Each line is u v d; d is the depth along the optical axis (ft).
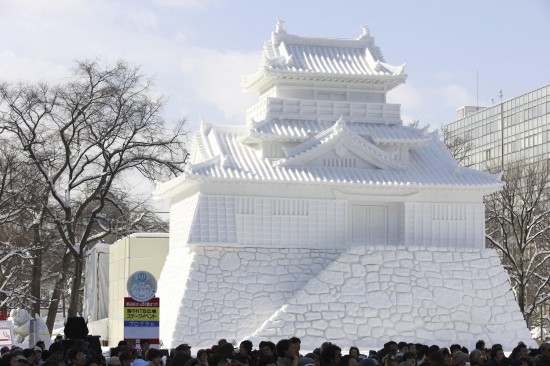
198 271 226.38
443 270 231.50
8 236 304.91
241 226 230.48
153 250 258.78
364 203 240.94
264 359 92.68
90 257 300.61
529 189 332.60
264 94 266.98
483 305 231.71
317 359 100.27
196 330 222.48
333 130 241.14
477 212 244.42
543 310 403.34
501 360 109.70
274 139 238.89
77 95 285.84
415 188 239.09
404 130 252.01
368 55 258.98
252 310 226.58
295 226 233.35
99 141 289.33
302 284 230.48
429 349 121.80
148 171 304.91
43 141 289.53
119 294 264.52
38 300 287.07
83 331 135.33
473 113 606.14
